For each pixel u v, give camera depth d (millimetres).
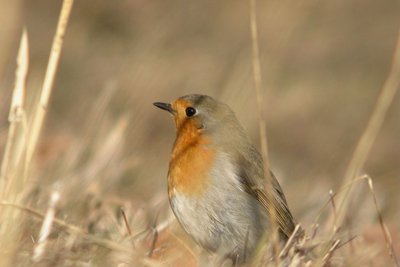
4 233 9328
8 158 10492
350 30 25812
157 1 24328
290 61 24156
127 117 13945
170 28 23422
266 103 21797
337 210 11695
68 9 10844
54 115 18859
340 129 21859
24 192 10492
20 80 10742
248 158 11148
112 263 9461
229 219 10867
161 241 10508
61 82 20469
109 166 12984
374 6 26844
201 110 11242
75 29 22938
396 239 11844
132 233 10445
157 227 10578
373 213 13156
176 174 10891
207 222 10812
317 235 11133
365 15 26547
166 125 19094
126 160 13422
